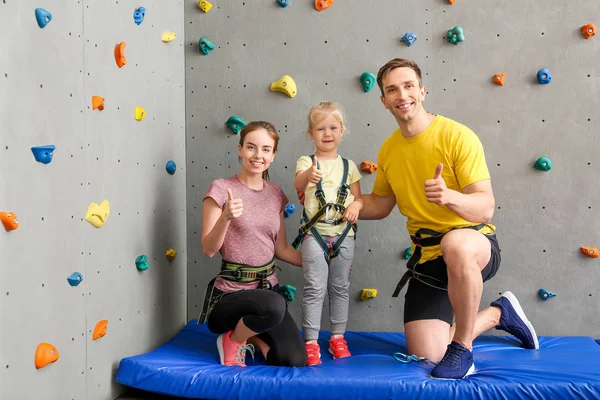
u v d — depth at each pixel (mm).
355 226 2457
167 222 2576
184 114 2793
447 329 2197
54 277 1751
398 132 2359
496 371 1984
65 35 1791
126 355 2201
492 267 2182
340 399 1895
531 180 2637
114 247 2102
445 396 1847
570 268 2629
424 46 2668
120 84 2131
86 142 1911
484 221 2088
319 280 2334
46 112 1703
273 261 2359
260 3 2744
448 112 2666
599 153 2594
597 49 2582
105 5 2020
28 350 1634
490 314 2361
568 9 2594
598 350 2307
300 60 2729
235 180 2350
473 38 2645
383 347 2381
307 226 2369
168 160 2584
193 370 2021
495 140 2646
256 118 2762
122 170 2154
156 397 2143
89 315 1942
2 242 1532
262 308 2059
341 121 2414
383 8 2684
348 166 2459
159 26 2486
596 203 2607
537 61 2615
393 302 2721
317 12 2719
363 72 2695
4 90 1536
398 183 2314
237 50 2762
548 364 2068
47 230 1716
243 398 1944
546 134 2623
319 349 2275
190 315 2822
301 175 2365
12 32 1564
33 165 1652
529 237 2646
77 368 1873
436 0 2658
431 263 2242
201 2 2756
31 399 1646
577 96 2602
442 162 2184
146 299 2367
